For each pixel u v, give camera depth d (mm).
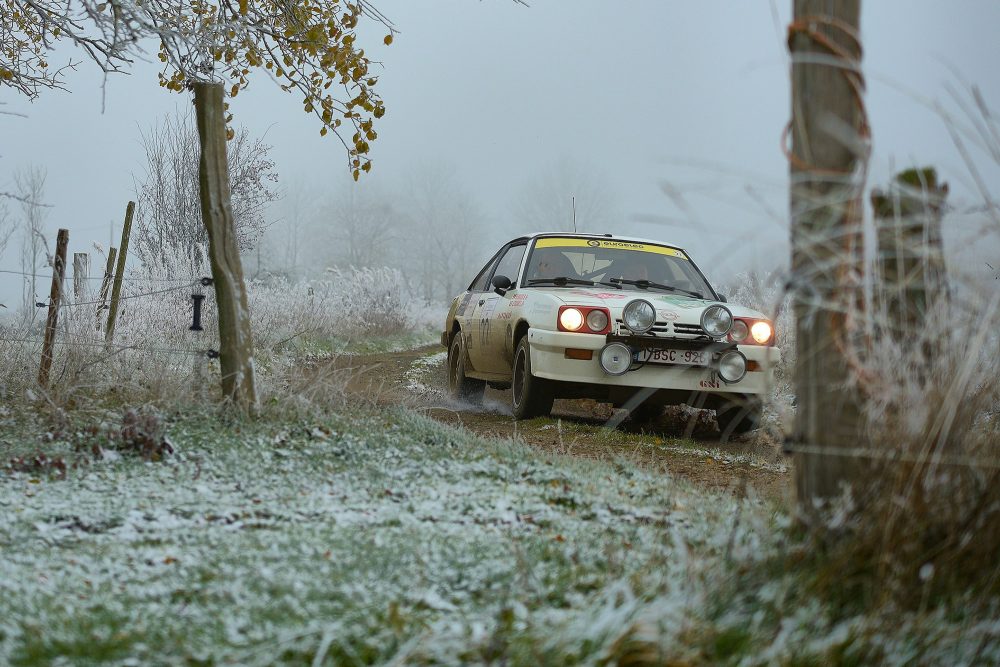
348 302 45000
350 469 12422
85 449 12859
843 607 6281
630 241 20562
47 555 8180
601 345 17078
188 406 14859
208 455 12773
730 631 5691
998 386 6879
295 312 35781
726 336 17172
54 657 5656
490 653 5293
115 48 15469
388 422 15484
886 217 7152
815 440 7121
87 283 21594
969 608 6203
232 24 17344
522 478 11984
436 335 56219
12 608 6441
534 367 17719
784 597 6121
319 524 9281
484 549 8039
